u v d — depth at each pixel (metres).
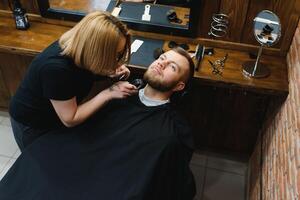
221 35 1.99
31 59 2.13
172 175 1.56
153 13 2.07
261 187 1.85
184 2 1.97
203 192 2.15
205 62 1.92
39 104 1.57
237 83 1.80
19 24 2.12
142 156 1.48
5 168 2.23
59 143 1.56
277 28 1.67
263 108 2.06
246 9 1.85
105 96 1.60
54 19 2.17
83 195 1.41
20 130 1.71
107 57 1.34
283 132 1.68
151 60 1.90
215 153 2.38
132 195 1.39
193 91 2.04
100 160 1.50
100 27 1.29
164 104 1.61
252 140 2.23
